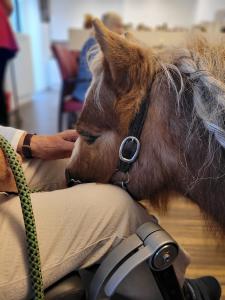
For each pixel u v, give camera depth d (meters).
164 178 0.63
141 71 0.62
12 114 4.03
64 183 0.78
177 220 1.32
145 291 0.60
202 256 1.17
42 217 0.56
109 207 0.58
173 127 0.60
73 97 2.57
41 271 0.53
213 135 0.57
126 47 0.62
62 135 0.80
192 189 0.62
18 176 0.53
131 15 7.50
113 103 0.63
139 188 0.65
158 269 0.52
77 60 2.79
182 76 0.61
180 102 0.60
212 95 0.57
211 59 0.62
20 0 5.41
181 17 7.40
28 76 5.36
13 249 0.53
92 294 0.52
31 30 5.97
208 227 0.67
